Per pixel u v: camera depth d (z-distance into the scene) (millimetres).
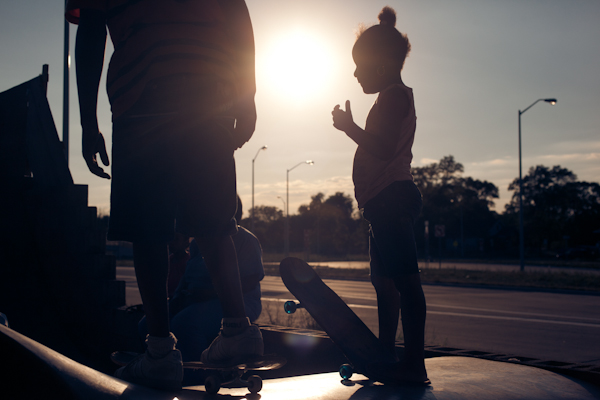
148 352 1294
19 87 3859
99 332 3508
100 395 789
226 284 1404
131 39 1326
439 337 8570
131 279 22516
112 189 1316
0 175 3730
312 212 129250
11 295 3594
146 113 1303
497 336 8734
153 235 1274
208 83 1346
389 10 2047
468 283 21078
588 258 64812
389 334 1936
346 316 1793
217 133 1358
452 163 95000
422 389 1365
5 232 3656
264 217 140250
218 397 1102
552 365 1884
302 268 1870
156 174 1283
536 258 74812
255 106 1513
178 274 3859
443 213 90000
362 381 1503
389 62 1954
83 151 1357
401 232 1731
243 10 1464
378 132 1801
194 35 1348
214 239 1396
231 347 1372
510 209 108375
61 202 3686
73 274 3619
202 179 1330
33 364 729
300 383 1395
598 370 1785
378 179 1799
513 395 1352
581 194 97812
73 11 1376
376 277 1974
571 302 14562
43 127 3744
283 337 2900
